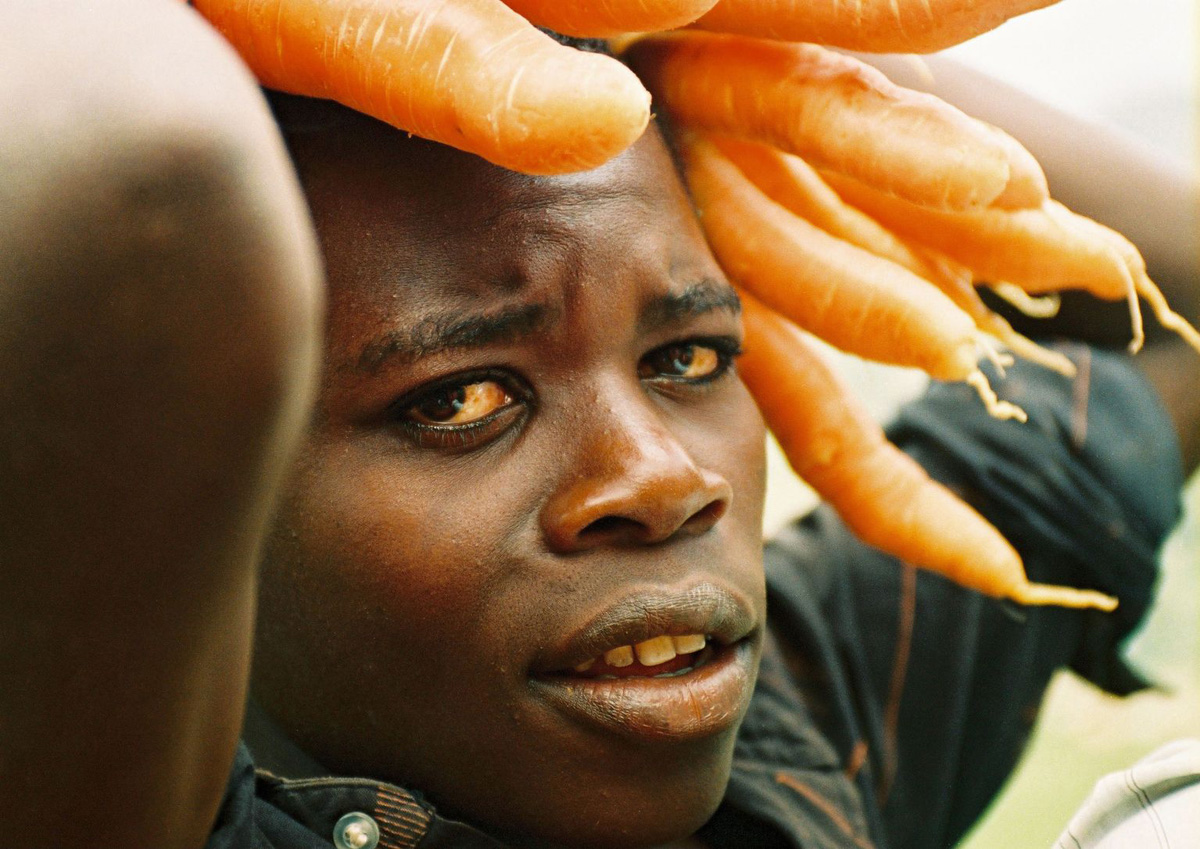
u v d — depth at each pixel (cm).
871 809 62
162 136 26
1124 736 126
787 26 47
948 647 65
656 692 43
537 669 43
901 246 55
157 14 27
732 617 44
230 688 31
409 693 43
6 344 26
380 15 40
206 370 27
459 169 43
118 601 28
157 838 31
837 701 63
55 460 27
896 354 52
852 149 47
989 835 118
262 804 43
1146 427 69
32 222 26
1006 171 46
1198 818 46
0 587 28
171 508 28
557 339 43
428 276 42
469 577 42
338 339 42
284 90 42
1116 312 71
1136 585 68
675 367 47
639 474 42
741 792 56
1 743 29
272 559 43
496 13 39
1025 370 70
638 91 38
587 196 43
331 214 43
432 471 43
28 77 26
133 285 26
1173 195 73
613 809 43
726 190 52
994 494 67
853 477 57
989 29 45
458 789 44
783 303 52
